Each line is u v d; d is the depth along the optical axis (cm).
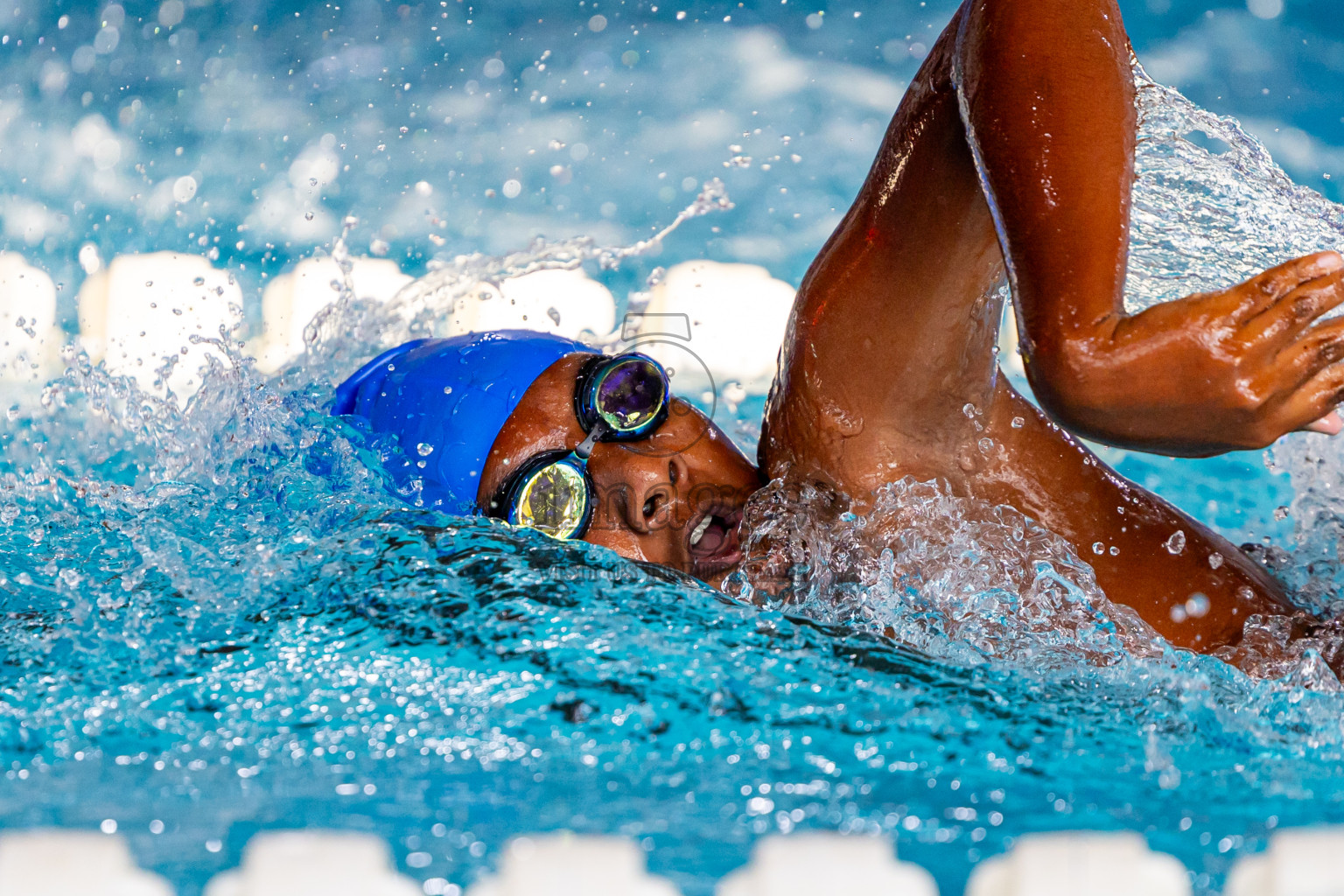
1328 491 695
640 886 284
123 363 1471
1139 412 380
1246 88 1845
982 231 525
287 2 2048
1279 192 639
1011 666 507
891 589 566
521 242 1727
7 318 1523
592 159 1892
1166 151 617
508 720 432
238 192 1777
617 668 464
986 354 575
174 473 748
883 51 2136
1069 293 389
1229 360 370
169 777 386
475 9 2141
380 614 502
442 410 642
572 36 2123
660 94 2033
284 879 284
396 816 353
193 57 1928
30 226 1662
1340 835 302
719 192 1080
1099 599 558
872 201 561
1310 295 376
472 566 536
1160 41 1942
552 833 342
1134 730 440
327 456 655
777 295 1695
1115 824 357
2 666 473
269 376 927
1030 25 432
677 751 411
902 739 422
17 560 612
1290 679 513
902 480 590
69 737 417
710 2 2203
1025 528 584
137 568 557
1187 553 605
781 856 286
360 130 1897
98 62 1877
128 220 1706
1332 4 2005
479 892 288
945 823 355
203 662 472
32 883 285
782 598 598
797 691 456
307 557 554
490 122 1958
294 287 1639
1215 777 401
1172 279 626
